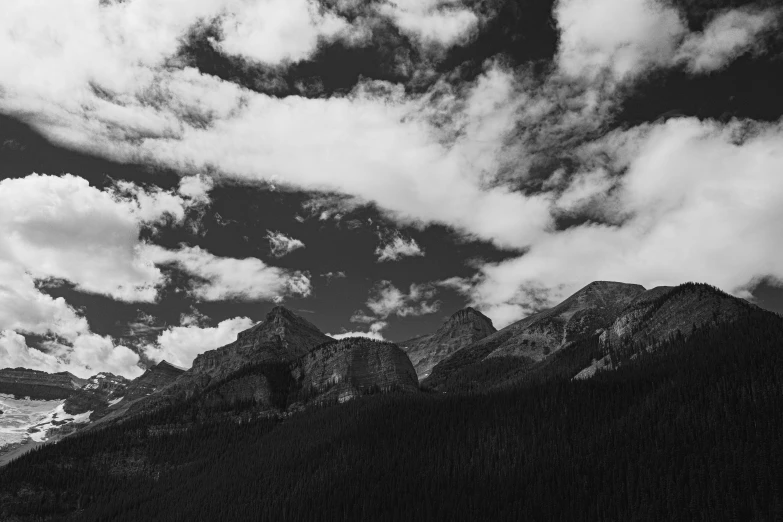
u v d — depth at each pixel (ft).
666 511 547.49
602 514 567.18
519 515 579.89
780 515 510.99
